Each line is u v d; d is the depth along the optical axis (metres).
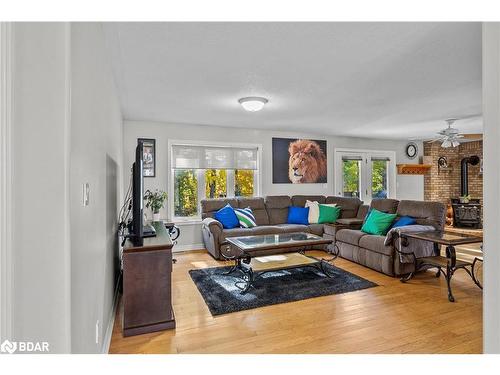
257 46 2.22
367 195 6.86
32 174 0.97
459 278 3.52
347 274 3.64
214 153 5.35
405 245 3.46
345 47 2.24
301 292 3.04
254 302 2.79
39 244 0.97
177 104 3.84
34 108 0.97
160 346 2.05
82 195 1.30
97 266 1.72
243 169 5.59
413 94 3.43
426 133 6.20
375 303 2.77
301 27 1.95
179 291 3.08
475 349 1.99
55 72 1.00
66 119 1.00
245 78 2.89
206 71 2.71
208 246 4.67
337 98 3.58
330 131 5.94
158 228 3.19
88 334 1.42
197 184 5.31
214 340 2.12
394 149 7.17
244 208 5.12
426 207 3.82
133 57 2.41
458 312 2.57
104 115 2.09
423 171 7.40
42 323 0.98
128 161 4.76
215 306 2.70
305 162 6.15
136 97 3.53
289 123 5.12
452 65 2.60
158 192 4.92
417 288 3.17
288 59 2.45
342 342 2.08
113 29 1.96
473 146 7.43
